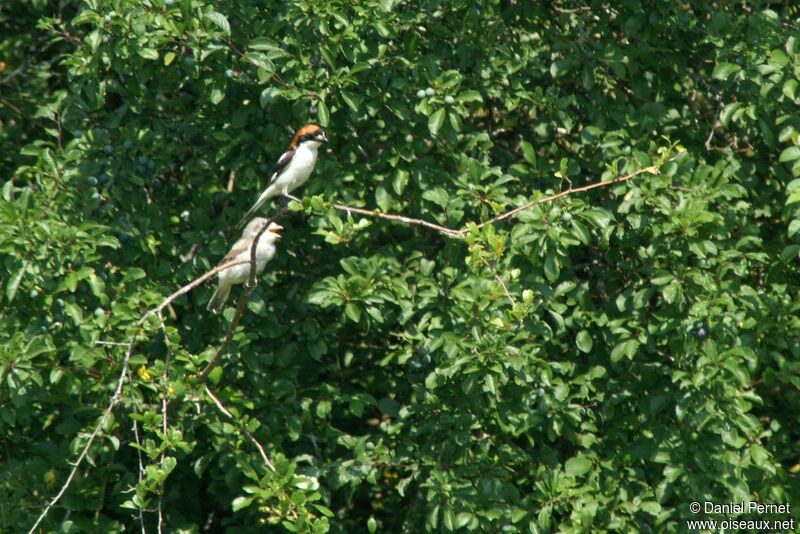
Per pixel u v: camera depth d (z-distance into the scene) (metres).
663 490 11.10
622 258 12.06
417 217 12.20
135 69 11.34
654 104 12.02
